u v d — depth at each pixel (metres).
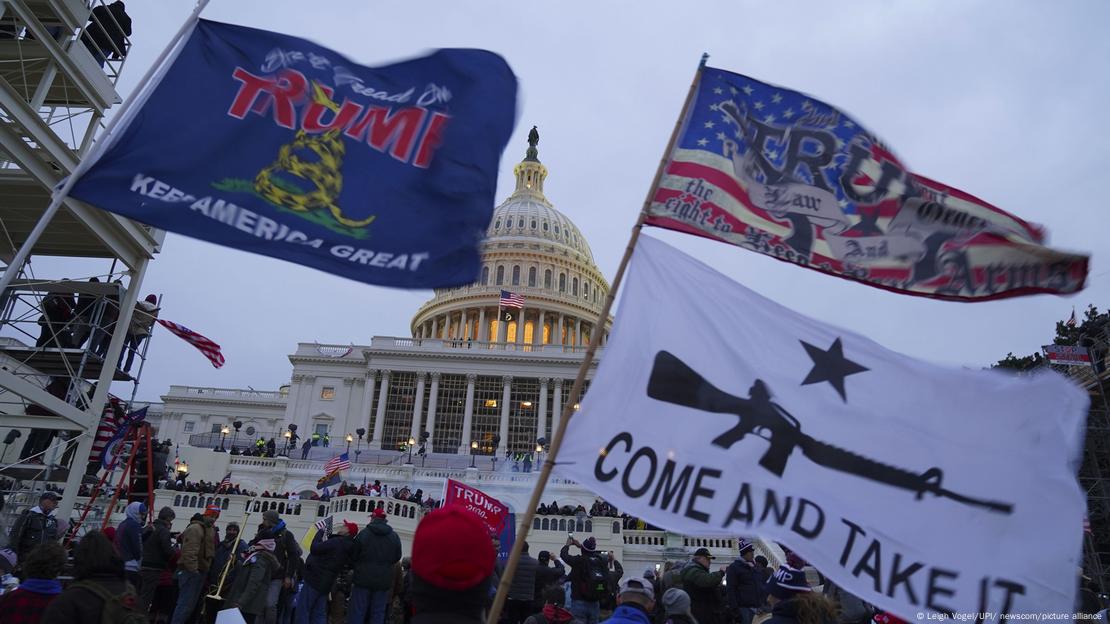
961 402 5.62
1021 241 6.47
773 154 6.77
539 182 143.00
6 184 20.02
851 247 6.58
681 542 36.19
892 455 5.48
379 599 11.98
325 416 89.69
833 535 5.30
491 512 14.52
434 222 6.11
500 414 89.12
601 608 14.94
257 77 6.32
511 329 112.56
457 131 6.45
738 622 14.08
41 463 25.08
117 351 21.80
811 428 5.59
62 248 23.20
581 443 5.51
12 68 21.56
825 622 6.40
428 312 116.75
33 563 6.07
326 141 6.25
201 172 5.89
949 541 5.24
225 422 99.31
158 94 6.05
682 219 6.46
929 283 6.46
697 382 5.73
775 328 5.95
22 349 23.70
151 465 19.92
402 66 6.67
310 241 5.86
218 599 12.43
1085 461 30.11
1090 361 29.84
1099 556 27.73
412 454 71.94
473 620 3.64
